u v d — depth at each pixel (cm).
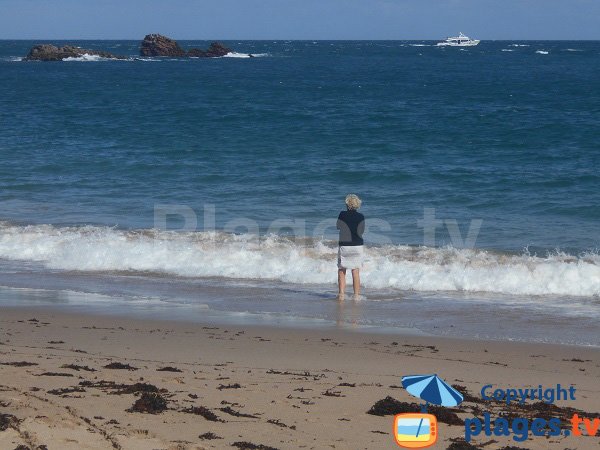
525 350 933
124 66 10875
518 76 8281
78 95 5609
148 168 2470
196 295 1240
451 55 15912
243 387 721
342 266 1205
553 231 1647
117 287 1295
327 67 10700
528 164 2508
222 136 3234
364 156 2708
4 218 1800
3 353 854
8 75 8438
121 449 538
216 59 13700
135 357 857
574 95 5516
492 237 1603
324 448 562
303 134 3278
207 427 595
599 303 1179
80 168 2477
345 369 821
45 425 581
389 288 1280
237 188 2144
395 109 4431
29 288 1291
